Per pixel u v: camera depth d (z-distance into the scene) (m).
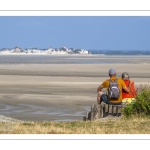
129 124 43.84
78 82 145.12
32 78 162.62
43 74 189.00
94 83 141.38
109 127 42.62
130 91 52.44
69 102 93.62
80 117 74.38
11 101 94.56
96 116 50.59
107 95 50.91
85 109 84.12
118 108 49.88
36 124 45.41
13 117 73.75
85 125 44.06
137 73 199.75
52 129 40.97
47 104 90.31
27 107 86.12
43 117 74.00
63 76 176.12
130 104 49.44
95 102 94.06
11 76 173.12
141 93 50.28
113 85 50.00
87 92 113.75
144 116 48.47
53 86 130.12
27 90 118.25
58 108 84.88
